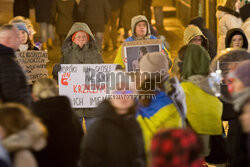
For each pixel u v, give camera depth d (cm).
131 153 740
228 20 1591
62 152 817
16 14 2538
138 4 2619
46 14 2497
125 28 2628
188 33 1299
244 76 718
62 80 1181
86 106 1187
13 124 680
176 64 1068
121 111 750
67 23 2406
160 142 605
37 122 706
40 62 1188
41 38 2533
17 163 679
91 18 2356
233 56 964
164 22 3519
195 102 933
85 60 1202
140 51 1189
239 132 702
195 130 939
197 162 611
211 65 973
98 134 736
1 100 861
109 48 2694
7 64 864
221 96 913
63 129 820
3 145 679
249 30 1384
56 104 823
